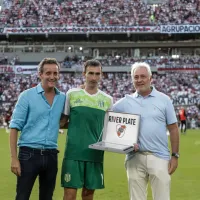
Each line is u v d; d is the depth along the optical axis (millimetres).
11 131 7184
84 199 8023
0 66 62531
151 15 64500
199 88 56312
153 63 62438
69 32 64438
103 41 66875
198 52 66438
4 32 65375
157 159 7383
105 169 16453
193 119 48781
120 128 7391
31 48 67000
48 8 67062
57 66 7324
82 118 7664
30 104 7203
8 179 14148
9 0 69125
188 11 64375
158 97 7445
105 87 58656
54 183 7430
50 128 7258
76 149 7648
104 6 66625
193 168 16625
